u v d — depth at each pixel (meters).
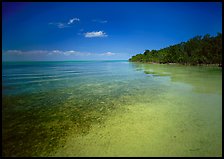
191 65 58.06
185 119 8.74
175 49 71.19
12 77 30.47
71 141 6.76
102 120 8.91
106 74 35.38
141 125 8.14
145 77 27.73
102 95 15.02
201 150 5.98
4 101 13.22
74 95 15.23
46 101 13.16
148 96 14.01
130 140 6.77
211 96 13.30
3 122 8.83
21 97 14.59
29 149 6.23
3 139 6.98
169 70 39.47
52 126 8.26
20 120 9.10
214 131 7.34
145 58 107.44
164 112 9.88
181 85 18.47
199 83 19.19
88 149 6.20
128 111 10.26
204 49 55.22
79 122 8.70
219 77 24.16
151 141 6.64
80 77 29.84
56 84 21.73
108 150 6.11
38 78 28.73
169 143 6.47
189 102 11.80
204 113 9.56
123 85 20.22
